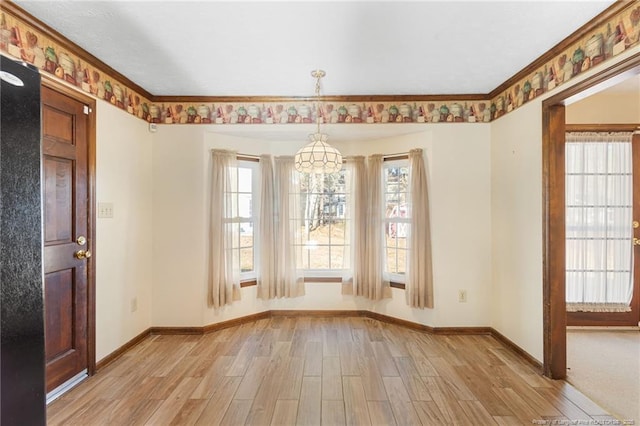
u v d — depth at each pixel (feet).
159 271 11.38
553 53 8.03
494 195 11.00
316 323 12.36
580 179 11.81
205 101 11.45
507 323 10.26
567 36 7.38
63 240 7.85
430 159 11.37
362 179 12.59
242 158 12.38
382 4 6.15
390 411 6.93
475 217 11.27
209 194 11.61
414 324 11.75
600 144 11.80
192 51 8.06
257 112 11.53
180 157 11.43
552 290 8.34
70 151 7.98
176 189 11.39
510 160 10.06
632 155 11.80
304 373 8.55
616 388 7.86
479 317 11.27
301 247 12.98
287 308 13.21
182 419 6.68
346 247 13.06
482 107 11.24
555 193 8.34
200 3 6.12
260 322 12.51
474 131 11.28
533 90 8.95
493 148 11.05
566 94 7.72
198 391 7.72
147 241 11.17
